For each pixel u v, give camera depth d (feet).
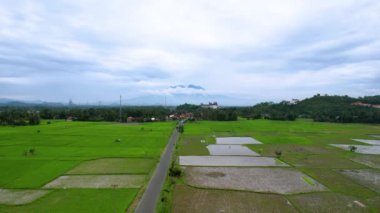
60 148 199.72
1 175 128.06
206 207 94.22
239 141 253.85
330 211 92.32
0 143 221.05
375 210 93.61
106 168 142.61
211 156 181.16
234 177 130.52
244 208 93.86
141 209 90.84
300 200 101.86
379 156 187.52
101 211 88.02
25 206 92.17
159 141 240.32
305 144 239.30
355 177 133.49
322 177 132.77
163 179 125.18
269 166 153.99
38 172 133.39
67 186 113.39
